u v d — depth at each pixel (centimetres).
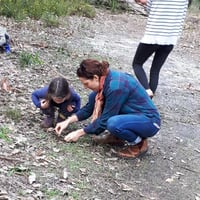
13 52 544
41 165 298
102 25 962
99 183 296
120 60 658
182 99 526
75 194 275
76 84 486
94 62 321
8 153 303
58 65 542
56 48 625
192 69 700
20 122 352
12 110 363
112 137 346
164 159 351
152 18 434
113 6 1179
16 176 278
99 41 773
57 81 331
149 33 436
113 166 322
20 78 458
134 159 339
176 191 309
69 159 315
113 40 815
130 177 314
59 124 335
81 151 329
